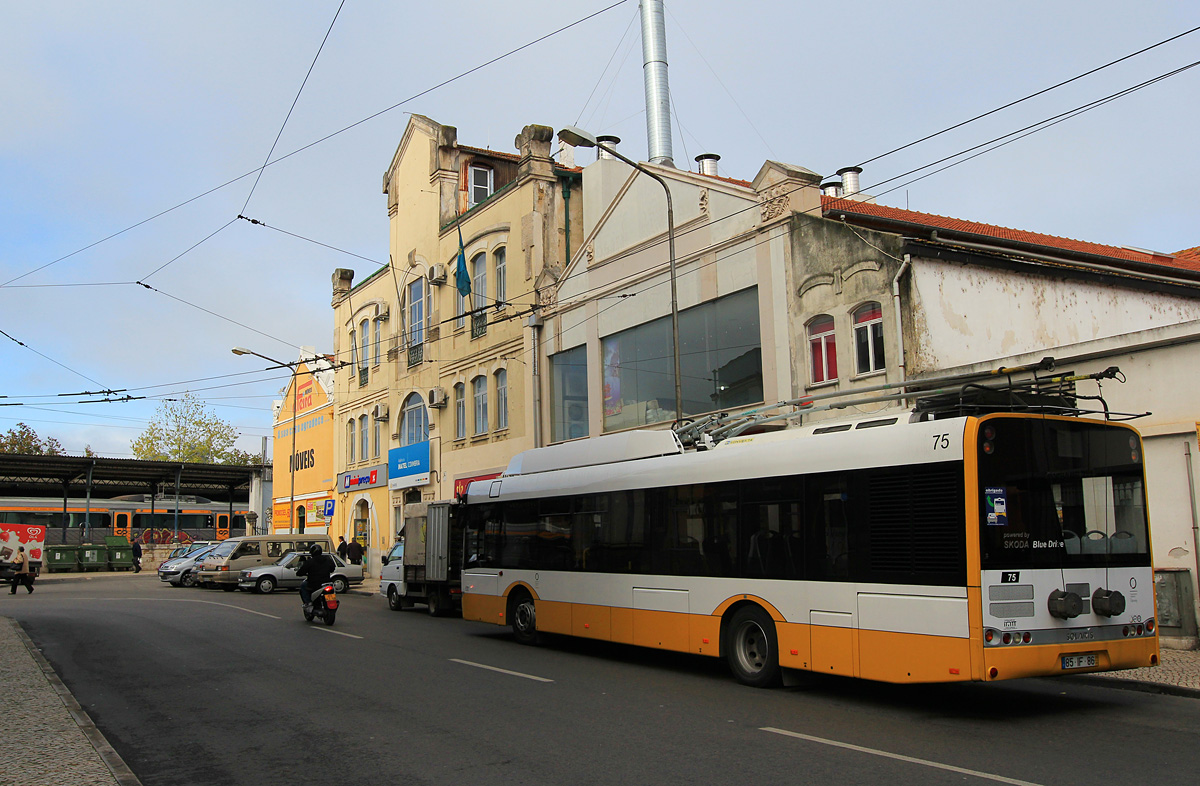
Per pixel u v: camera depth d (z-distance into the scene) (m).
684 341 21.95
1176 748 7.68
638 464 13.42
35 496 59.00
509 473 16.97
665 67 27.62
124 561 50.22
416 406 36.12
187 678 12.13
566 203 29.17
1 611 23.44
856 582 9.79
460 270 31.50
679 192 22.39
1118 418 13.70
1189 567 12.89
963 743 7.93
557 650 15.02
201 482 59.19
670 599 12.41
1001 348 17.11
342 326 44.06
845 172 27.03
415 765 7.38
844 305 17.78
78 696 11.02
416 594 22.97
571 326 26.44
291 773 7.27
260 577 30.56
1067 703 9.95
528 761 7.44
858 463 9.96
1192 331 12.66
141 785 7.02
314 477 46.56
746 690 10.87
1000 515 8.84
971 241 19.38
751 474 11.36
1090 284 18.12
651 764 7.28
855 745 7.86
